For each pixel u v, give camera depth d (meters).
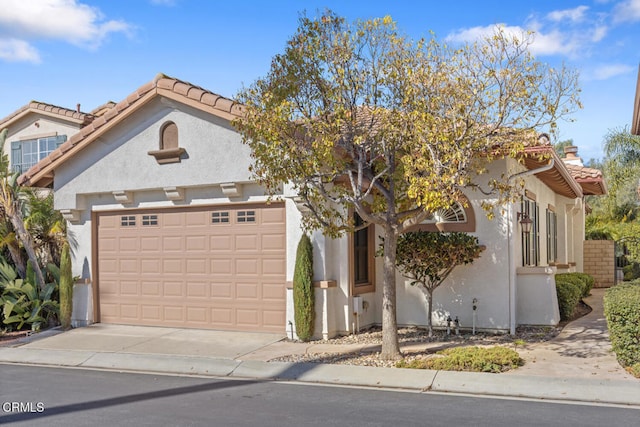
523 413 7.14
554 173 14.10
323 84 9.59
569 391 8.02
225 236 13.00
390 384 8.70
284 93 9.49
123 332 13.26
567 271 18.75
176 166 13.09
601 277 21.69
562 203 20.03
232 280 12.90
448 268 11.84
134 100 13.23
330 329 11.84
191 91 12.60
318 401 7.87
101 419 7.19
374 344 11.20
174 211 13.55
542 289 12.42
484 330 12.23
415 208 9.83
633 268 22.12
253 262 12.70
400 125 9.13
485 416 7.03
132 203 13.91
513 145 8.83
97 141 14.02
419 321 12.80
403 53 9.48
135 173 13.55
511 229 12.09
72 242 14.60
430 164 8.70
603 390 7.97
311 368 9.62
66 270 14.13
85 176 14.17
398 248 11.60
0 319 14.26
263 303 12.58
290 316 12.00
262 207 12.63
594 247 21.84
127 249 14.08
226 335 12.49
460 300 12.43
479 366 9.02
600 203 31.22
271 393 8.38
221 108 12.29
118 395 8.42
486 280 12.24
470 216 12.40
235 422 6.95
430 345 11.13
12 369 10.59
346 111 9.04
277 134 9.09
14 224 14.45
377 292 13.27
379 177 10.53
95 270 14.39
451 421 6.84
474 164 9.46
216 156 12.66
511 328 11.96
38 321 14.20
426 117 8.61
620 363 9.06
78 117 20.78
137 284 13.95
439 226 12.62
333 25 9.66
